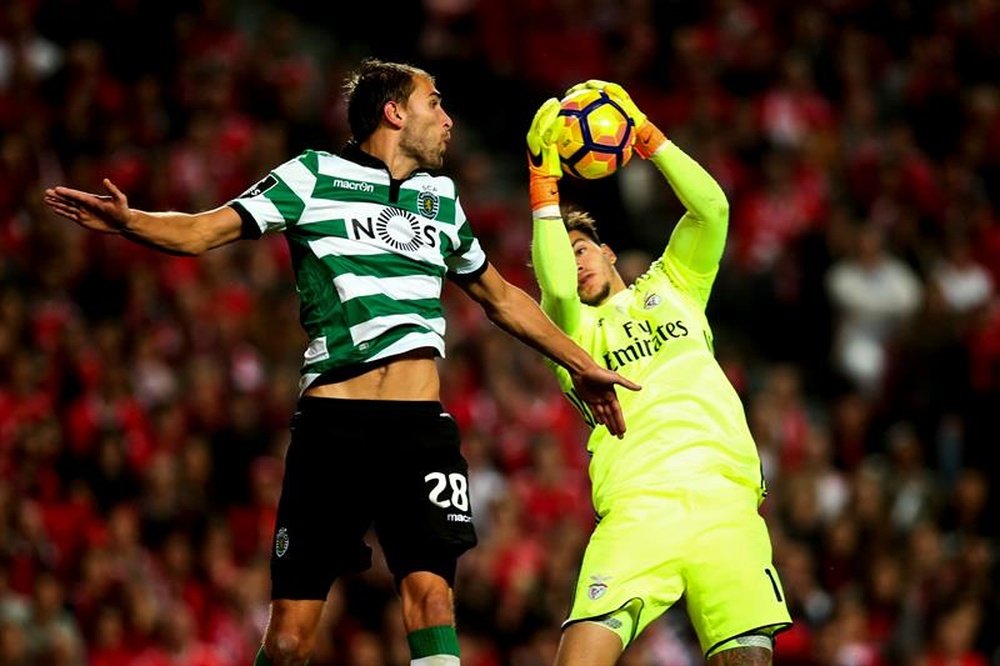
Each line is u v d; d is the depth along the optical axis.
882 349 57.91
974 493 51.56
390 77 21.64
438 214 21.59
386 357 20.89
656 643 43.62
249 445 44.50
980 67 66.94
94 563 40.25
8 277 47.12
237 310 48.28
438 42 63.50
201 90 54.75
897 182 61.97
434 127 21.67
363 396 20.92
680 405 24.02
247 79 55.88
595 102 24.42
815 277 57.84
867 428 55.28
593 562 23.41
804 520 48.47
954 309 57.44
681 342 24.53
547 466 47.06
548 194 24.02
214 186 51.88
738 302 58.16
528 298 22.50
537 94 63.00
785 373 52.38
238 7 64.00
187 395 45.00
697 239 25.00
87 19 55.19
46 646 38.66
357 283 20.84
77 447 43.06
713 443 23.81
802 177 61.00
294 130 55.59
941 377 55.94
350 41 65.00
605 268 25.44
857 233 58.47
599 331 24.73
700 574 23.23
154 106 53.94
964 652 46.38
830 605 46.53
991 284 60.84
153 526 42.06
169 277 48.19
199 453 43.81
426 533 20.88
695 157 59.66
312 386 21.05
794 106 62.94
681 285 25.16
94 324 47.16
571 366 22.38
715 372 24.47
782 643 44.69
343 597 41.94
